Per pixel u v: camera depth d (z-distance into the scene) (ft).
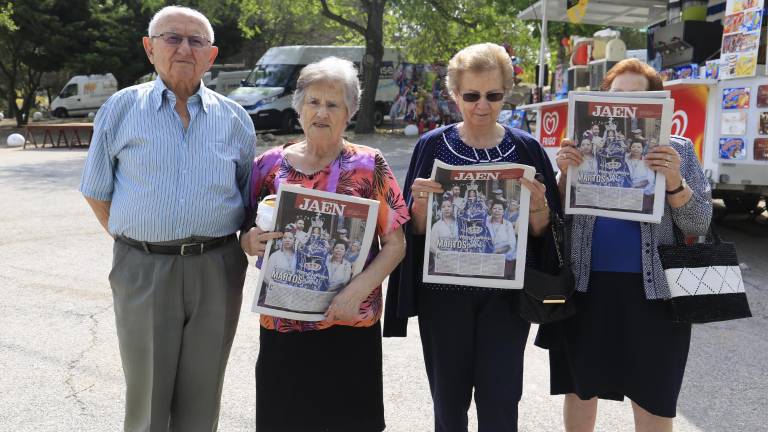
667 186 7.57
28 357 12.63
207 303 8.27
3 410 10.53
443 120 67.41
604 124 7.61
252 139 8.77
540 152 8.13
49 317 14.87
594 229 8.05
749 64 16.26
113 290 8.27
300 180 7.83
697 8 22.24
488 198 7.68
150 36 8.15
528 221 7.79
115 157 8.09
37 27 87.30
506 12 59.11
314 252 7.48
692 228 7.73
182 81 8.07
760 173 17.01
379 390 8.20
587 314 8.07
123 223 7.97
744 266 19.39
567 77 24.62
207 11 71.51
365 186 7.82
